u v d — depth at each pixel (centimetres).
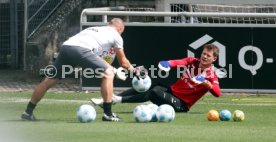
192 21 4616
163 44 4472
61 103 3872
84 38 3023
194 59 3316
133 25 4462
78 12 5362
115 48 3091
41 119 3089
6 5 6153
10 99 4112
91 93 4500
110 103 2989
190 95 3309
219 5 5428
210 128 2755
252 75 4472
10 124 2850
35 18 5581
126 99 3297
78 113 2933
